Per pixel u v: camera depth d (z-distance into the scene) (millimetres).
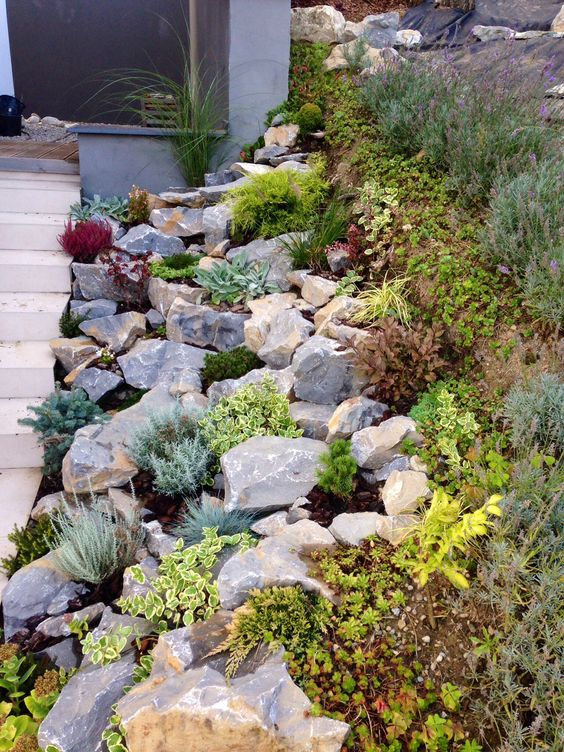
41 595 3340
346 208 5602
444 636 2594
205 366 4949
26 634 3234
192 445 3926
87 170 6883
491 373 3740
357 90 6801
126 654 2865
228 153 7285
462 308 4090
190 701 2230
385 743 2281
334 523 3137
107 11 10625
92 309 5715
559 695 2146
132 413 4461
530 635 2246
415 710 2377
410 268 4594
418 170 5371
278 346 4613
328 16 7684
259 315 5047
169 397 4645
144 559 3408
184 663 2494
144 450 4035
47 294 5941
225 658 2514
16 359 5230
